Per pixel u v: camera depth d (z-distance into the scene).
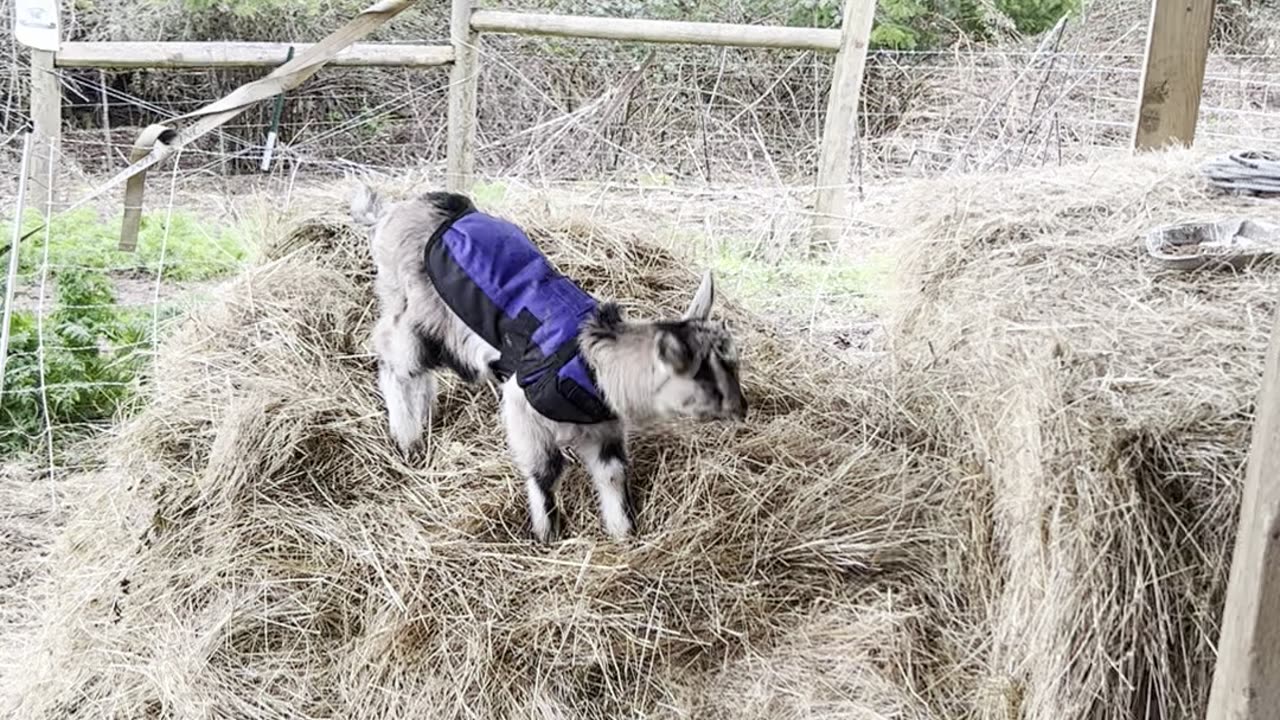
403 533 3.05
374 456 3.27
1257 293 3.00
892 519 3.06
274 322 3.54
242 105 3.91
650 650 2.81
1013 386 2.64
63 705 2.82
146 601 2.94
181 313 4.41
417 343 3.24
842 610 2.87
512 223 3.52
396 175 6.71
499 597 2.89
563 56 8.34
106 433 4.01
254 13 8.12
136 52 5.64
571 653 2.80
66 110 8.07
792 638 2.82
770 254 5.31
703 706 2.73
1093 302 2.97
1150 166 4.29
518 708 2.73
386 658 2.79
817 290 4.84
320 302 3.64
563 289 3.04
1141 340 2.69
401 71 8.30
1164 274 3.18
